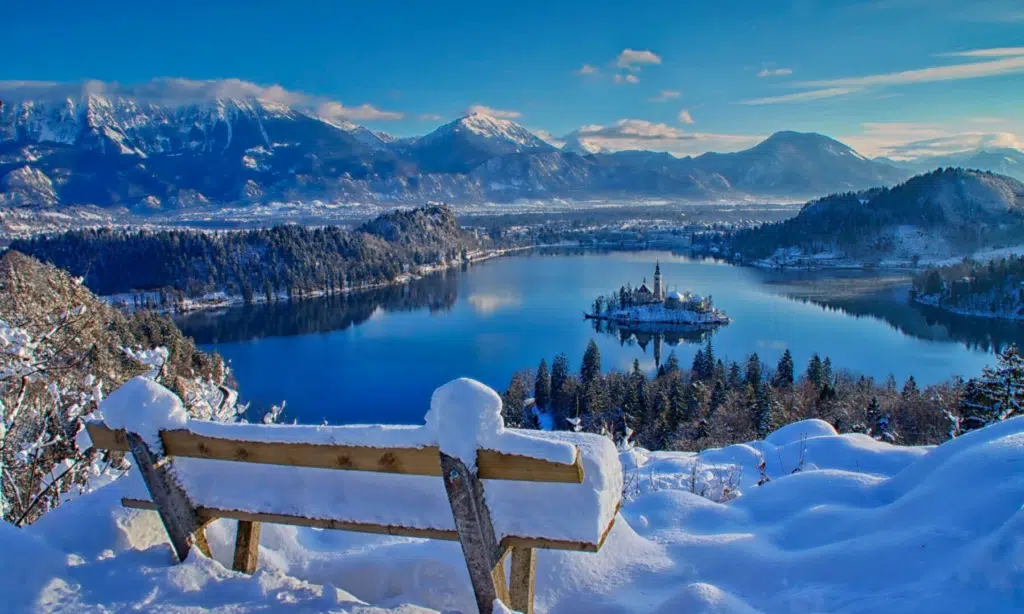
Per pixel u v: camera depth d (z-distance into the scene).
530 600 2.92
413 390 73.94
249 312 122.81
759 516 4.15
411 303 135.00
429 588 3.29
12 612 2.78
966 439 4.06
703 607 2.83
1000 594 2.49
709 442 38.59
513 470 2.52
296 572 3.51
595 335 105.12
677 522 4.15
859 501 4.06
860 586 3.01
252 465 3.10
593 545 2.55
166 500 3.17
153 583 3.02
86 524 3.41
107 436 3.21
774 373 69.19
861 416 35.75
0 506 4.62
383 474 2.89
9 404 6.93
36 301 8.44
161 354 8.09
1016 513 2.79
